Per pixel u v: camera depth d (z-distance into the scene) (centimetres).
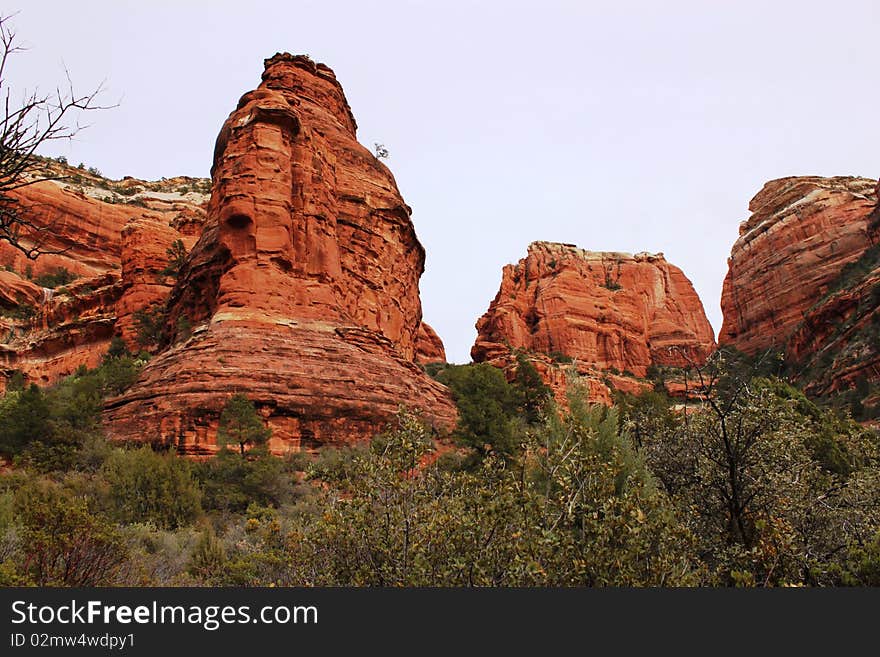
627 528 841
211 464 2977
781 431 1334
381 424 3894
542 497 913
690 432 1357
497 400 4366
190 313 5016
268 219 4534
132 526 1917
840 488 1398
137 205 12656
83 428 3544
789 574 963
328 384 3941
